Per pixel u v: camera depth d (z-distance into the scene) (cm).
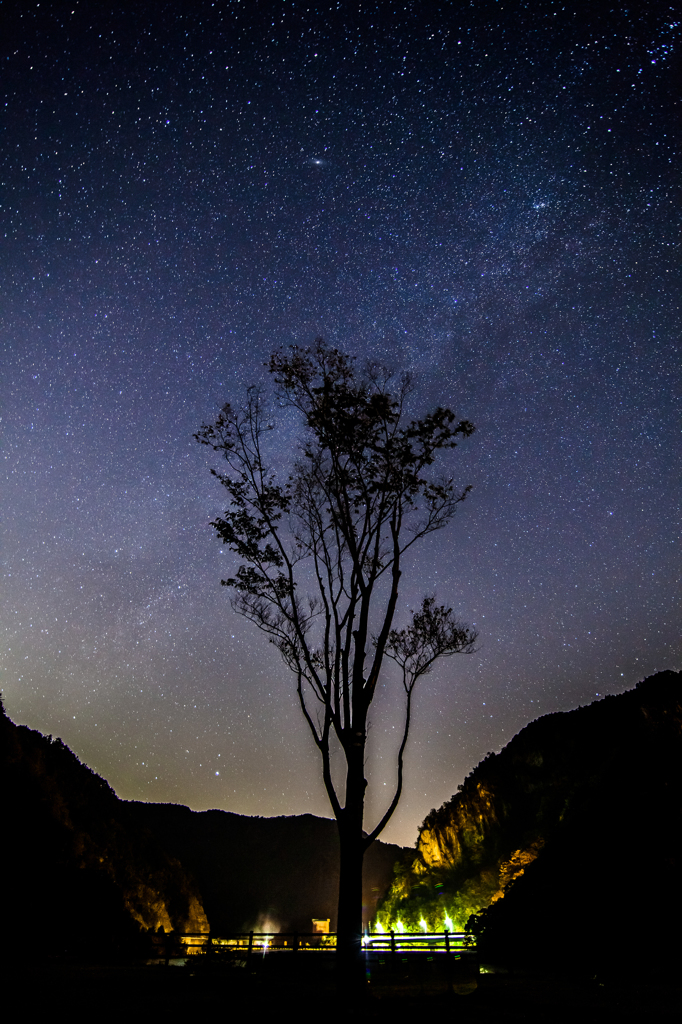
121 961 2373
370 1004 1272
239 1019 1127
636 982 1747
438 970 2194
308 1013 1206
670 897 2309
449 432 1756
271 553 1725
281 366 1800
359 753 1506
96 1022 1084
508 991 1580
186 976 1903
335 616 1659
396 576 1667
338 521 1736
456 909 4406
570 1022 1118
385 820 1462
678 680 3522
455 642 1716
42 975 1795
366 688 1568
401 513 1741
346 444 1759
